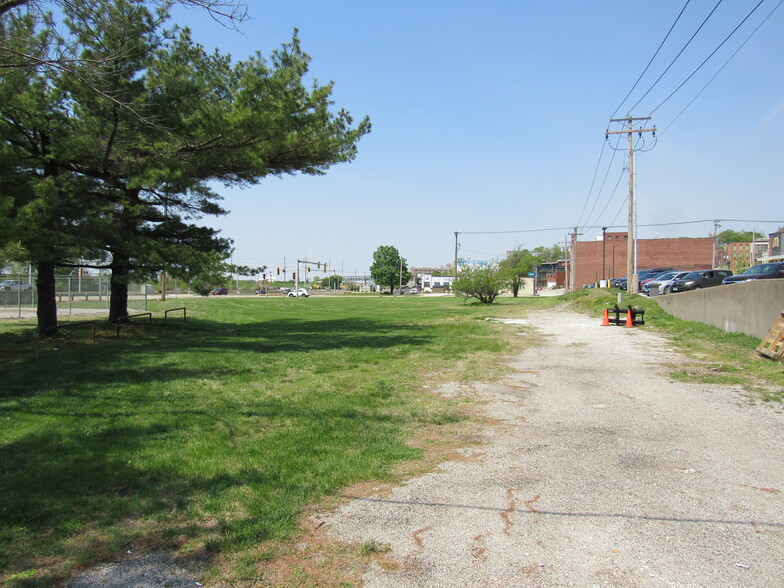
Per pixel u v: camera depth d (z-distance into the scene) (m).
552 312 29.42
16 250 10.49
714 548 3.84
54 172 14.88
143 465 5.42
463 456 5.97
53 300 16.84
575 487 5.02
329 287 181.12
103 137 14.44
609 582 3.42
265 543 3.93
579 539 4.00
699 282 30.67
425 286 150.88
